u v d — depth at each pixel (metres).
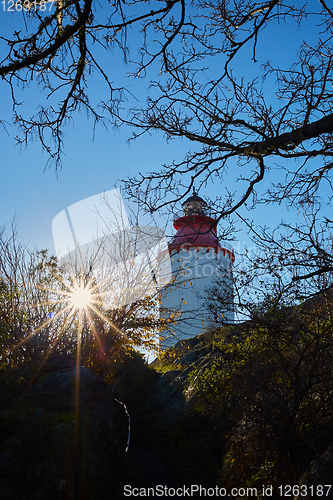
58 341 8.84
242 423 7.34
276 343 6.23
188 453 8.83
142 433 11.00
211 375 9.76
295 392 5.91
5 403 5.98
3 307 7.38
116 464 6.94
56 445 5.25
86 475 5.43
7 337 6.85
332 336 6.20
